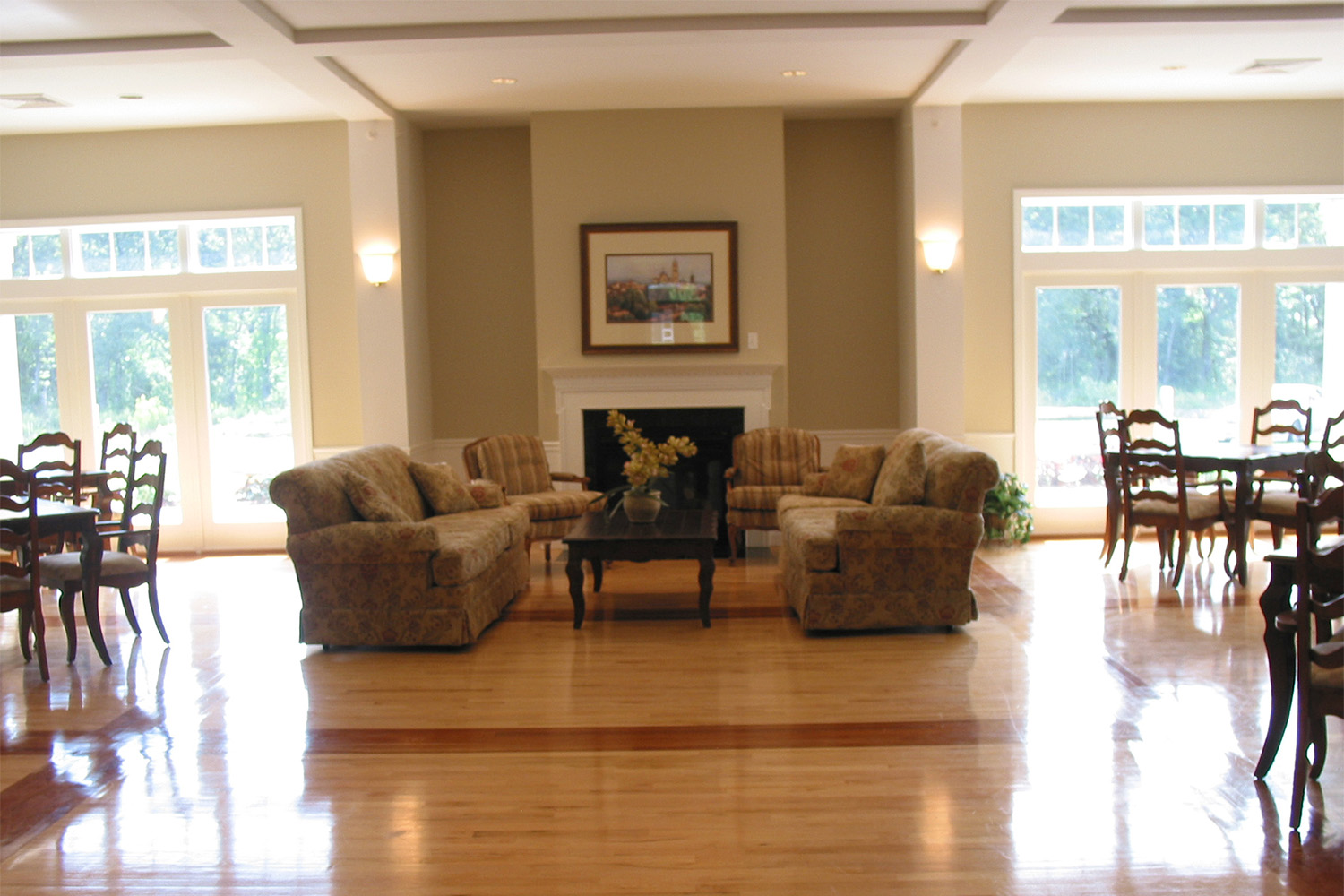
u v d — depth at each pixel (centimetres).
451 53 581
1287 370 781
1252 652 446
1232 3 527
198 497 784
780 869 258
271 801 306
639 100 705
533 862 264
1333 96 743
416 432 746
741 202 734
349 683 426
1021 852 266
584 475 738
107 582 479
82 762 340
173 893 253
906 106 731
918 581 481
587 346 736
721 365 721
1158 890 246
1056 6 501
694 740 350
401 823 288
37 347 784
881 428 790
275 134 752
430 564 467
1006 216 757
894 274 784
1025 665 432
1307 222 771
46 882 260
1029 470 778
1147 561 662
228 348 778
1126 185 757
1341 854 262
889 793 303
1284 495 601
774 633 498
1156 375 779
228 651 480
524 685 419
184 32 533
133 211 761
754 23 531
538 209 735
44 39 538
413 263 745
